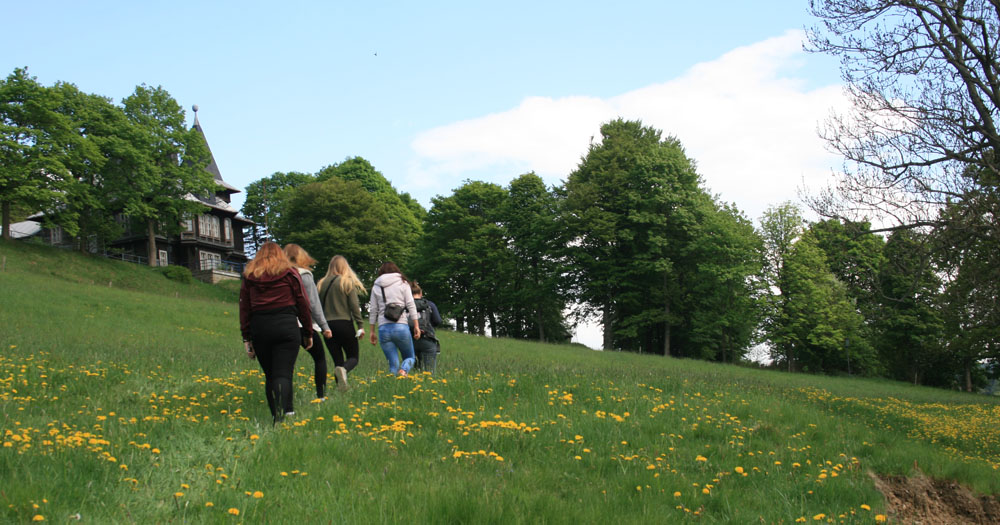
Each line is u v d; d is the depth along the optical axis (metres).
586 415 8.41
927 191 16.66
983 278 17.78
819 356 54.66
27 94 51.34
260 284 7.18
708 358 51.25
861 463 8.17
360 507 4.45
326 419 7.20
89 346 17.06
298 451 5.66
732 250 46.41
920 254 17.14
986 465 10.33
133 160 57.47
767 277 51.34
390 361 10.76
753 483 6.70
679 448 7.59
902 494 7.71
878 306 19.27
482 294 55.56
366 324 31.30
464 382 9.86
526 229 53.38
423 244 58.28
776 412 10.34
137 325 26.27
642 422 8.43
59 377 10.28
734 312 48.47
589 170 49.84
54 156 51.72
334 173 75.25
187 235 69.94
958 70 16.97
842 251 18.98
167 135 61.91
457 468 5.80
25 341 16.98
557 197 52.44
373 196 65.94
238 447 5.80
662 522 5.06
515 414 8.20
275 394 7.16
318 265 60.59
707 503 5.87
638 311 49.69
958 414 20.50
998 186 16.31
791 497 6.49
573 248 48.72
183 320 29.86
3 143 49.84
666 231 48.00
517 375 11.34
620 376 13.96
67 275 49.09
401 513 4.41
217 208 73.31
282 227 63.19
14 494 4.09
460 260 55.16
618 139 50.41
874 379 49.03
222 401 8.50
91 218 59.06
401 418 7.53
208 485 4.73
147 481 4.76
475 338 36.31
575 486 5.84
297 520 4.20
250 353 7.75
